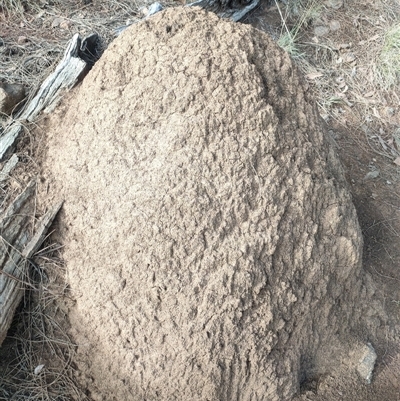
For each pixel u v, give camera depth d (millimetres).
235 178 937
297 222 999
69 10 1776
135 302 961
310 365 1079
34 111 1207
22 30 1657
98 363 999
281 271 985
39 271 1058
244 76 949
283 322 990
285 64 1029
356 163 1597
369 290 1178
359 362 1115
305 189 1000
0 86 1270
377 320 1182
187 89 937
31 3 1753
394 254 1359
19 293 1028
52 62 1503
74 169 1045
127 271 961
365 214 1448
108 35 1701
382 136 1692
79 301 1021
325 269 1046
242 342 949
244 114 943
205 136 931
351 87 1808
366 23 2016
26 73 1456
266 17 1996
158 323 947
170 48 966
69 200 1057
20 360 1026
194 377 938
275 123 967
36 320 1050
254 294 954
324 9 2031
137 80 981
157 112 956
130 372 966
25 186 1102
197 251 934
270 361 972
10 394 989
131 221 949
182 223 931
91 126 1025
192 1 1881
